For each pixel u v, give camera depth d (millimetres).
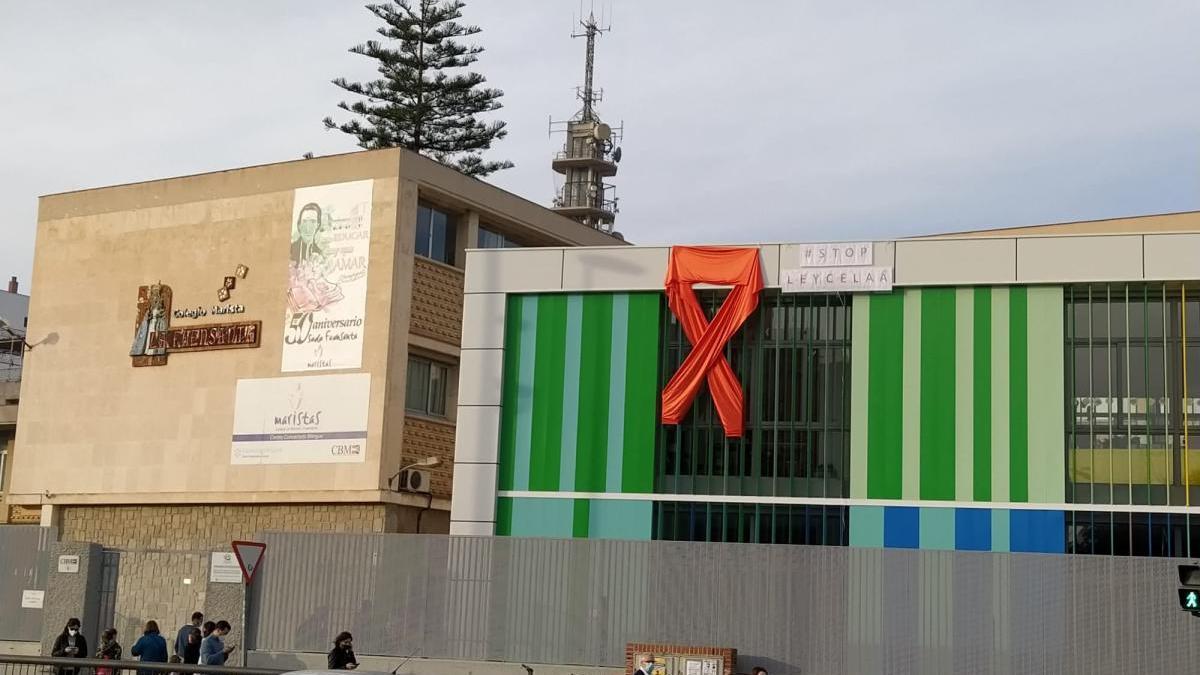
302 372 39469
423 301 39719
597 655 29062
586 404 32625
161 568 35688
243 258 41031
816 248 31812
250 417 40062
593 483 32281
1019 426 30375
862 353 31375
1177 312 30094
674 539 31703
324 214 39969
